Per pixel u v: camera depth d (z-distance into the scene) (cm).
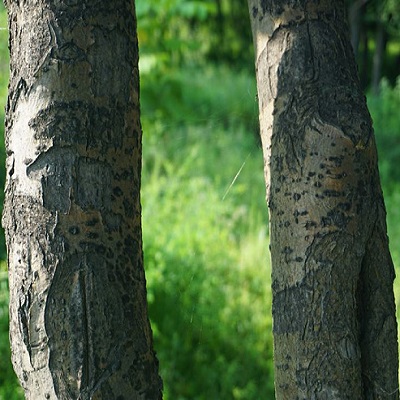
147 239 591
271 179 225
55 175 205
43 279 204
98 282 205
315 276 218
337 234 217
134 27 220
